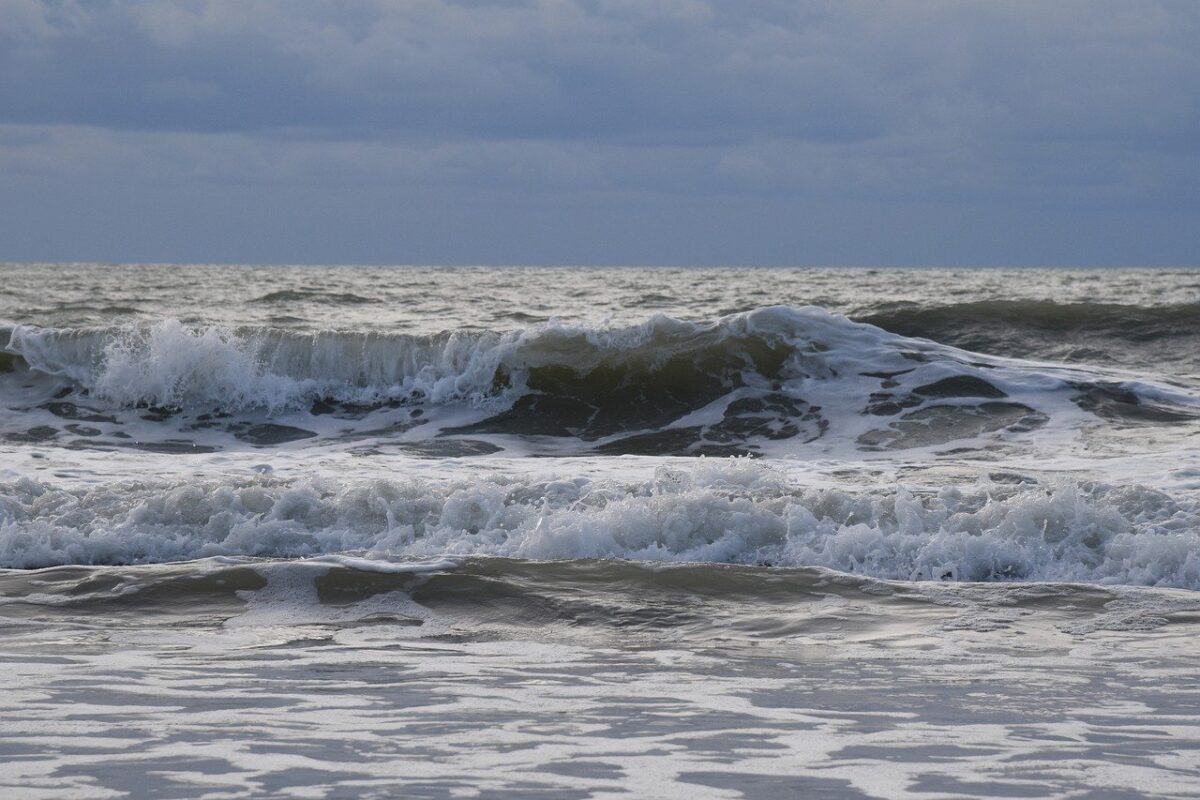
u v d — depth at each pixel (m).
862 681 10.18
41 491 18.30
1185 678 10.27
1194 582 14.42
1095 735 8.54
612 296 84.25
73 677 10.13
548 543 15.59
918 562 15.02
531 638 11.88
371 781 7.37
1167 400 29.05
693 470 18.61
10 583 13.82
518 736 8.42
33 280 125.62
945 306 43.62
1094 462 23.56
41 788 7.17
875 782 7.43
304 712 9.05
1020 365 31.86
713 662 10.88
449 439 29.16
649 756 7.95
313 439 29.33
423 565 14.21
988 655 11.15
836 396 30.50
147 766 7.62
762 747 8.19
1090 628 12.21
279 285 109.62
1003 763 7.84
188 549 16.05
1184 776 7.59
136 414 31.39
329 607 12.94
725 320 33.59
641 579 13.91
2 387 32.59
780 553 15.56
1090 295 91.94
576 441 29.02
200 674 10.30
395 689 9.82
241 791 7.16
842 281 132.25
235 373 32.19
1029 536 15.66
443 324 54.47
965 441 26.67
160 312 62.38
